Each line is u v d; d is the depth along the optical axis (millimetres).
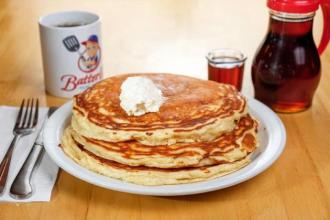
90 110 637
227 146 606
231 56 868
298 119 763
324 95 826
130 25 1106
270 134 664
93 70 804
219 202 598
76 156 613
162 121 610
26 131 704
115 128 604
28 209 583
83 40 779
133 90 624
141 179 576
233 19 1145
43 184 613
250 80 869
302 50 749
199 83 695
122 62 929
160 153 589
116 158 590
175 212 583
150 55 959
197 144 603
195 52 976
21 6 1205
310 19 744
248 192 613
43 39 782
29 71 892
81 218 575
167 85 683
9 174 629
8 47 981
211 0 1272
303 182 632
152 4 1241
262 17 1156
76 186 618
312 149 693
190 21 1133
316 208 593
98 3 1239
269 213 584
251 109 714
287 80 754
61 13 822
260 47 782
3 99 800
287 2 728
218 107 637
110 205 592
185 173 581
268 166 601
